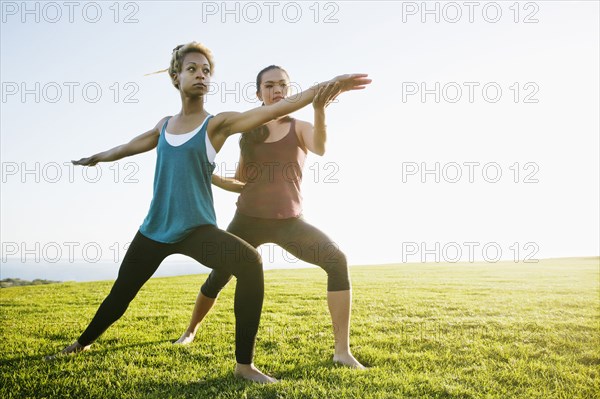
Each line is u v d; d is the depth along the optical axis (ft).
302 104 8.98
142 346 12.44
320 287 32.71
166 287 32.89
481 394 8.53
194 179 9.20
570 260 92.07
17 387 8.84
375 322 16.66
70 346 11.35
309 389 8.46
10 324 16.39
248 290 9.04
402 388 8.69
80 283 36.76
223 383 9.05
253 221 11.22
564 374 9.83
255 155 11.32
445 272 54.75
